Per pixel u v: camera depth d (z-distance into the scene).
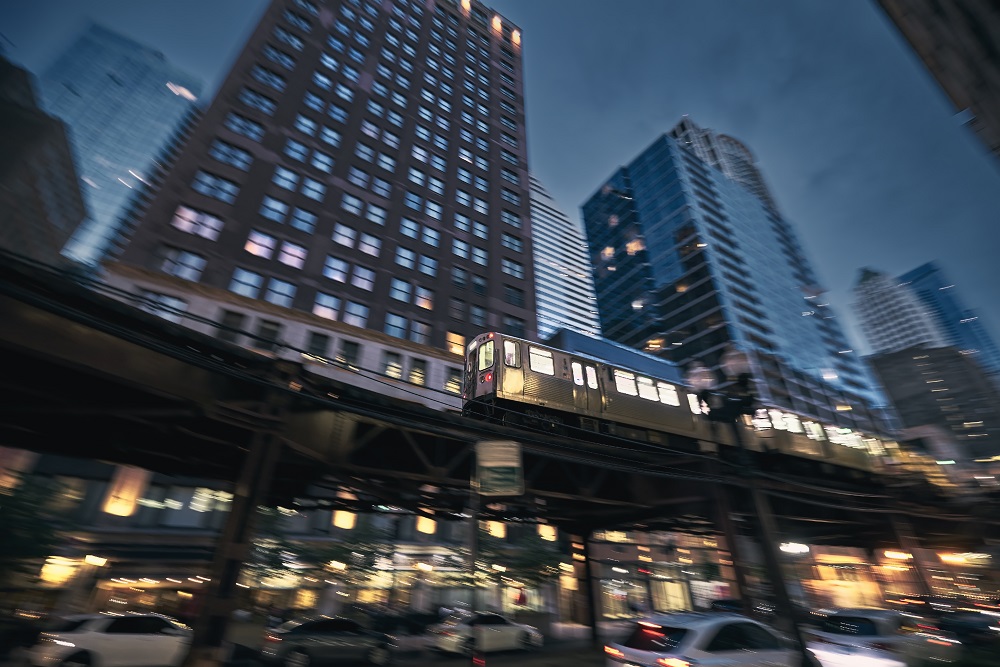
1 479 15.70
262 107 33.28
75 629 11.24
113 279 22.92
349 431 9.57
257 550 22.80
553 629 27.00
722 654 6.71
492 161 45.81
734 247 84.06
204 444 10.41
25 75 38.97
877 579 39.47
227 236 27.23
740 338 67.69
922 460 27.23
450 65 49.75
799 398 70.31
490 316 35.59
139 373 7.21
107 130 111.38
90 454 10.62
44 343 6.47
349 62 40.69
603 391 16.39
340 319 29.02
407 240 34.81
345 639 14.00
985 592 34.03
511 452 9.72
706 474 13.68
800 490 17.17
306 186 32.09
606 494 15.42
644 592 34.56
